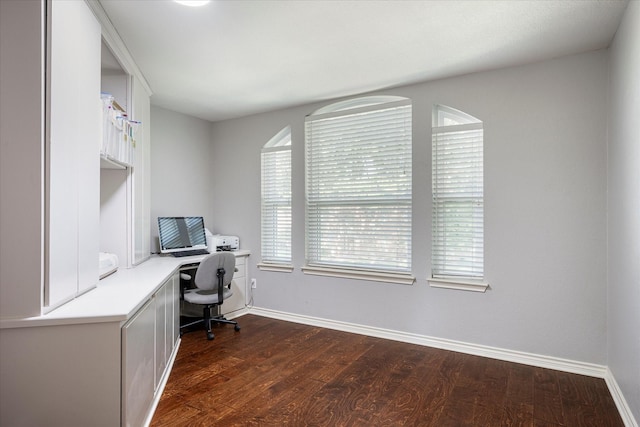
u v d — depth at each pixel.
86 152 1.88
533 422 2.05
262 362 2.89
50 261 1.55
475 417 2.10
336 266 3.80
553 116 2.76
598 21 2.22
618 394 2.23
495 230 2.96
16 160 1.47
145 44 2.53
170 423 2.03
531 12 2.13
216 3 2.02
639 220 1.81
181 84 3.32
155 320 2.22
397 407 2.21
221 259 3.47
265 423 2.04
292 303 4.05
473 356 3.01
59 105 1.59
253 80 3.22
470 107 3.06
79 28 1.78
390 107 3.43
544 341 2.79
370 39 2.46
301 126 4.00
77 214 1.79
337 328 3.73
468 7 2.08
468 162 3.12
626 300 2.08
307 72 3.04
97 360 1.56
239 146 4.48
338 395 2.35
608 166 2.55
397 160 3.44
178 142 4.26
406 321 3.36
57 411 1.53
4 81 1.46
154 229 3.98
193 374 2.66
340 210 3.78
